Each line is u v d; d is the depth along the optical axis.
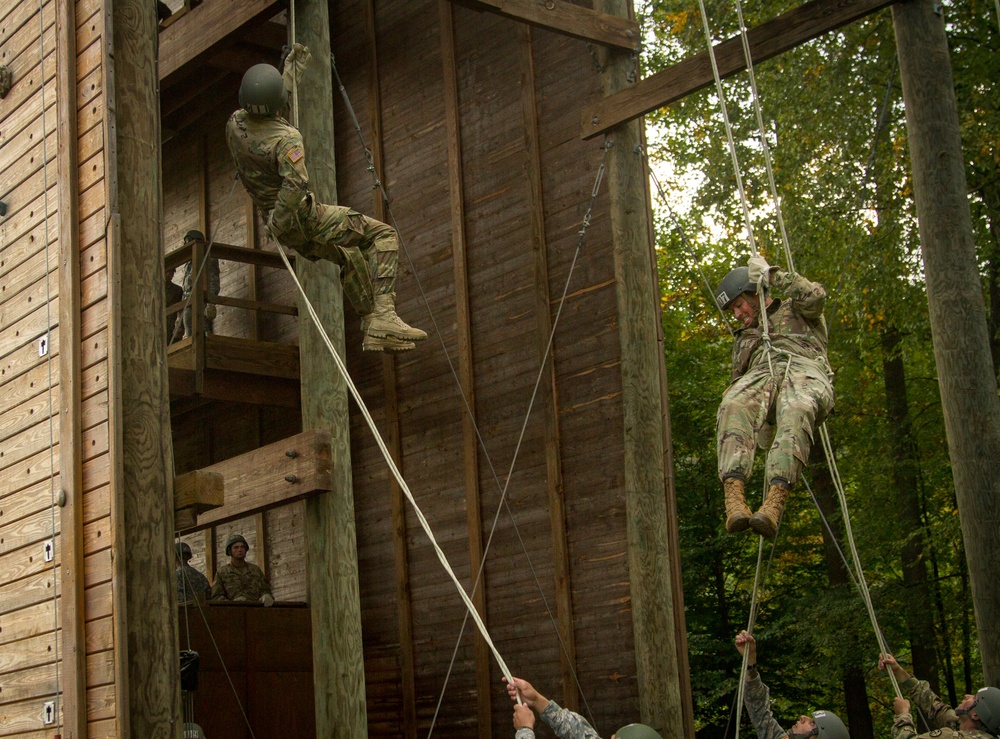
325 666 9.59
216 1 12.18
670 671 10.24
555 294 12.34
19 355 8.32
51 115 8.27
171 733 6.95
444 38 13.62
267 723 12.26
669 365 20.62
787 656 18.48
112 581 7.02
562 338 12.20
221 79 15.60
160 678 6.98
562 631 11.71
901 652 22.64
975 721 7.79
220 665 12.05
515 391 12.52
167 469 7.34
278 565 14.64
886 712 23.30
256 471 10.23
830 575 18.89
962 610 19.19
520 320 12.58
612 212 11.02
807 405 6.31
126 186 7.52
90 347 7.53
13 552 8.05
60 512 7.51
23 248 8.45
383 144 14.28
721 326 21.12
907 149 16.53
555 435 12.05
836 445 19.42
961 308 9.35
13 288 8.51
